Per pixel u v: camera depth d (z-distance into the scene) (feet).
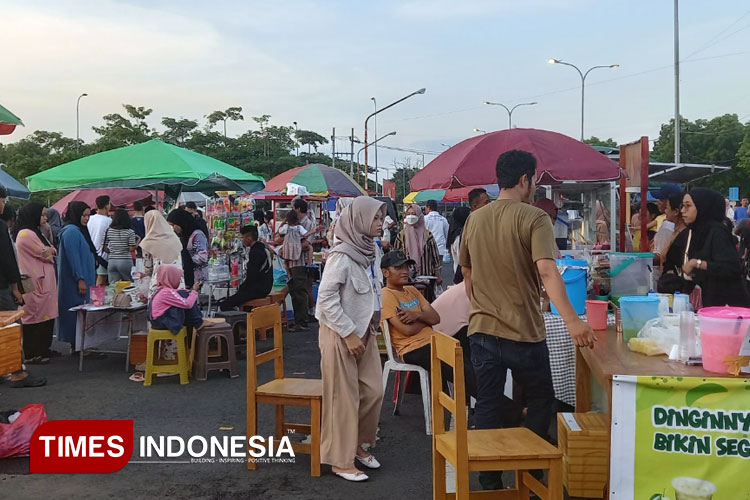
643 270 15.75
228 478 14.08
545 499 10.70
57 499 12.96
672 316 12.08
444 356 10.90
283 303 32.45
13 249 20.80
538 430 11.87
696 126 173.68
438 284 30.32
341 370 13.80
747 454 9.91
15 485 13.61
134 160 26.61
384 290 17.88
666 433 10.10
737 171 164.35
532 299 11.78
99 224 35.47
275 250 35.50
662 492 10.16
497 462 10.18
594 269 17.60
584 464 12.64
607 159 18.78
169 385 21.81
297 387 14.88
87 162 27.02
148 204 44.55
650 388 10.09
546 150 18.40
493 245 11.76
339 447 13.85
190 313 22.40
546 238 11.17
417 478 14.10
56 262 28.76
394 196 106.01
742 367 10.13
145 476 14.16
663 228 22.13
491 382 11.88
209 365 22.61
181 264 28.17
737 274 14.53
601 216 27.25
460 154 19.11
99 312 24.40
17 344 17.34
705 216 15.14
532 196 12.48
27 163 152.66
